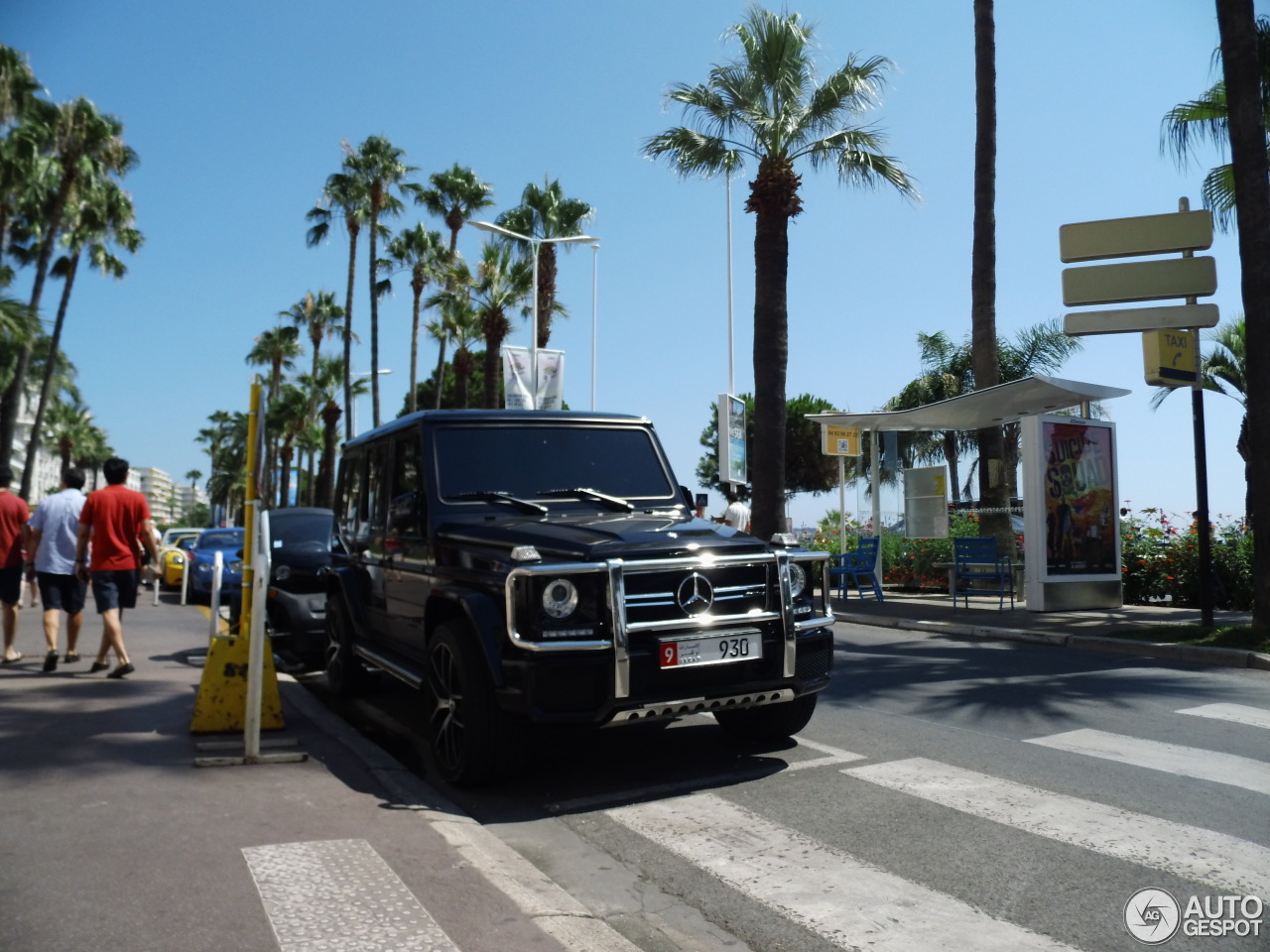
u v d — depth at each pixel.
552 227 36.50
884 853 4.27
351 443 8.46
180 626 13.06
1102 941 3.38
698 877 4.05
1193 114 15.36
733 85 17.38
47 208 35.19
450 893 3.62
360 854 4.00
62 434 79.06
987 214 17.62
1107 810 4.80
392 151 46.47
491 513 6.11
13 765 5.39
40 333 30.48
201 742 6.01
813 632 5.61
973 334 17.73
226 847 4.06
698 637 5.00
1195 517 15.27
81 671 8.72
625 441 6.92
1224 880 3.91
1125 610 14.03
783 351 17.09
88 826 4.31
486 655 4.91
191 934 3.23
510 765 5.16
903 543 19.64
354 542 7.98
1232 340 22.84
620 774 5.60
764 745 6.23
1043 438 13.78
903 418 16.17
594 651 4.81
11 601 9.15
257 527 5.73
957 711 7.22
